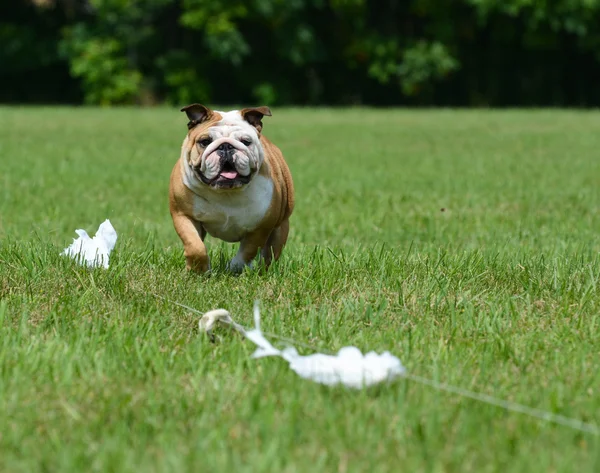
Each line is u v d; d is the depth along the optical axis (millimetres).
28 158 20078
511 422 4465
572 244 9844
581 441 4270
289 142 26250
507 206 13766
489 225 11867
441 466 3912
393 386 4961
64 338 5895
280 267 7883
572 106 58938
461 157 22219
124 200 14047
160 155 21500
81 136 27031
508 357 5633
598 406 4695
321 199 14359
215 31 51219
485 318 6422
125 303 6859
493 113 44219
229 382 5023
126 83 52156
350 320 6508
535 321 6570
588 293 7148
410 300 7059
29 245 8555
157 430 4383
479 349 5801
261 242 7961
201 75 54125
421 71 54938
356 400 4691
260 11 51688
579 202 14125
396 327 6352
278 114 42000
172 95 54125
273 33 54125
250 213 7684
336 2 53625
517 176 18109
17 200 13453
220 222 7742
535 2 53688
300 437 4254
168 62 53438
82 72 52500
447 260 8398
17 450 4164
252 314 6602
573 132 31016
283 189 8172
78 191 14930
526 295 7293
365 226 11672
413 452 4082
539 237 10812
